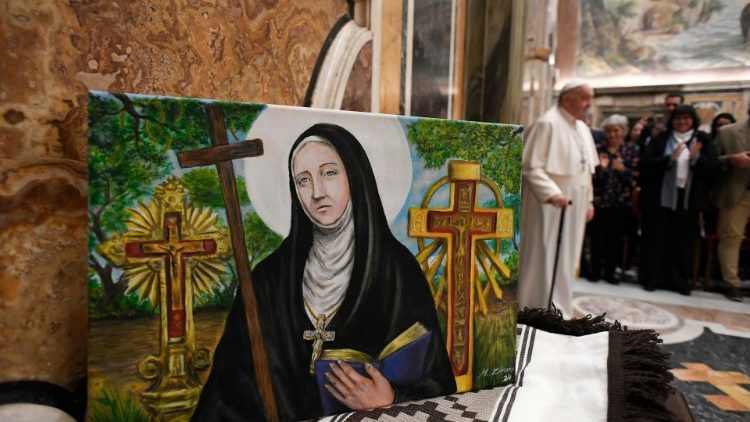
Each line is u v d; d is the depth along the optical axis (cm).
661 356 93
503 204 89
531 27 250
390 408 79
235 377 70
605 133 358
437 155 82
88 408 62
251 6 92
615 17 462
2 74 60
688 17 432
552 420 77
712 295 324
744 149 312
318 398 75
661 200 325
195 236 66
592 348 100
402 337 81
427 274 83
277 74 99
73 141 67
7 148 61
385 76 138
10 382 63
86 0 67
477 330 88
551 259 233
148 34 74
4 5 59
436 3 168
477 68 215
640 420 74
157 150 63
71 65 66
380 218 78
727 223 313
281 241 72
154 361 65
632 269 413
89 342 61
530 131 236
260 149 69
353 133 76
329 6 115
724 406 155
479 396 85
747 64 413
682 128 321
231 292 69
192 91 81
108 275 62
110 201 61
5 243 62
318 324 75
